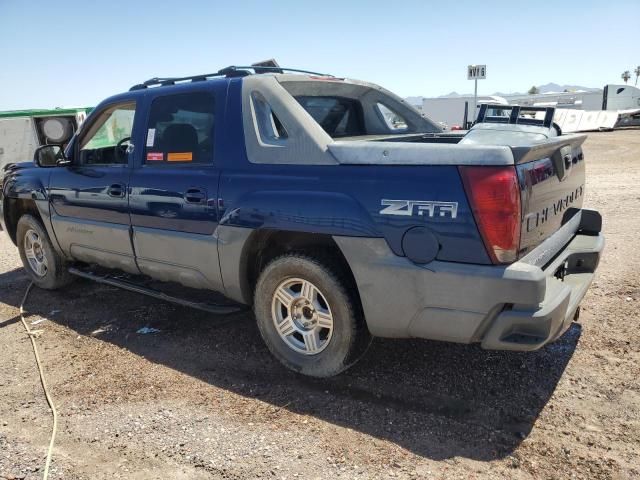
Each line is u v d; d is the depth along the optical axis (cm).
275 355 379
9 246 834
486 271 282
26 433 314
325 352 353
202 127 401
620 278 525
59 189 513
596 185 1166
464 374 362
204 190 387
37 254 581
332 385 355
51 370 393
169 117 424
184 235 405
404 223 301
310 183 337
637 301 466
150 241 432
